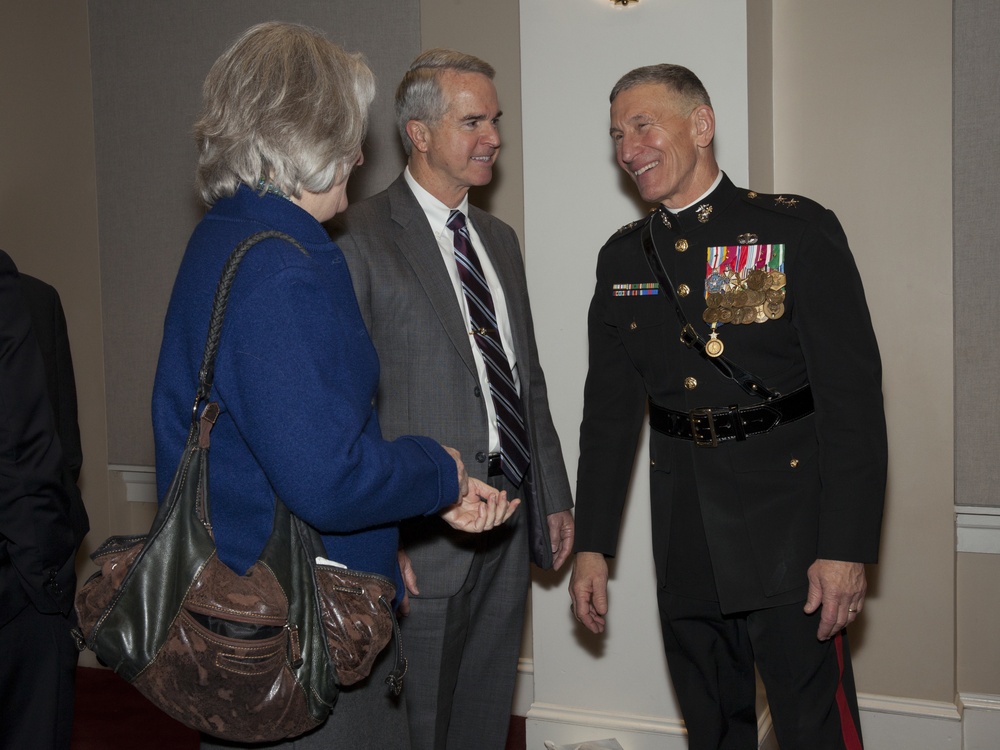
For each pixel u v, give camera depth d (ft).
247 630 3.82
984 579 8.77
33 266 11.00
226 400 3.90
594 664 9.01
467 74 6.55
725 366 6.08
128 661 3.82
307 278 3.92
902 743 8.77
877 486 5.82
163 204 11.23
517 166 9.62
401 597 4.69
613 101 6.41
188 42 10.94
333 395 3.86
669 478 6.46
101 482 11.80
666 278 6.39
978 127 8.46
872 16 8.75
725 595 6.06
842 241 6.03
